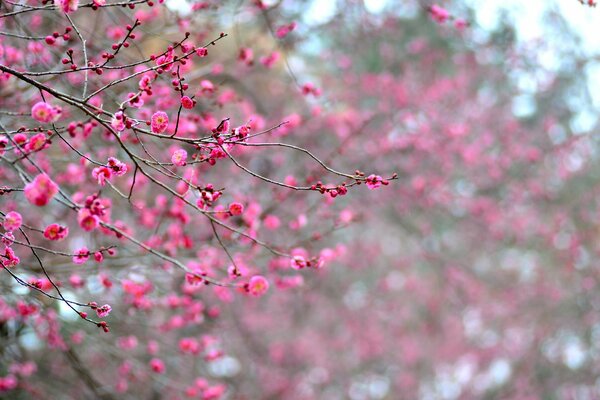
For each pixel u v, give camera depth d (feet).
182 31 16.06
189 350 16.58
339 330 37.09
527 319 36.35
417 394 37.81
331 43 31.71
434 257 33.68
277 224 15.35
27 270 14.34
